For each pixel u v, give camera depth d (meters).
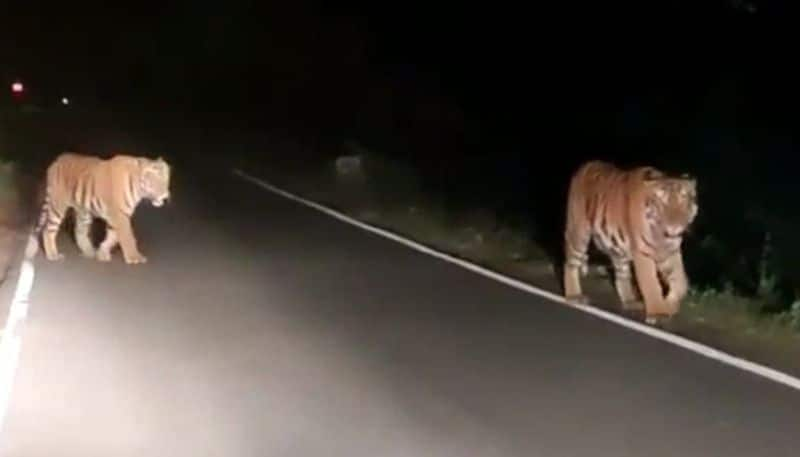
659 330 18.95
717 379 15.58
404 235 33.47
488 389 15.03
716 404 14.27
